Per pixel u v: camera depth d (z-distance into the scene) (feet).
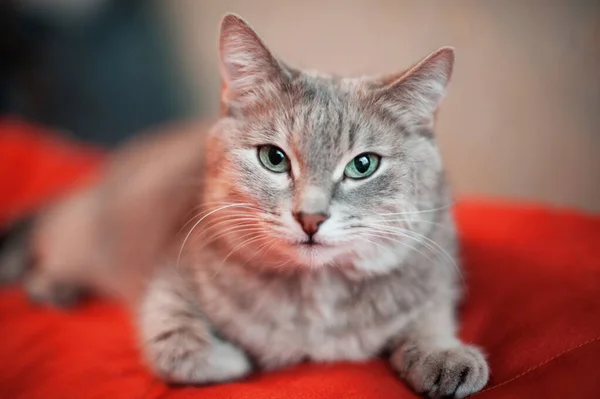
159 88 2.14
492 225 1.31
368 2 1.82
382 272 1.01
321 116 0.98
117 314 1.33
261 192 0.98
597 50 1.54
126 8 2.09
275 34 1.98
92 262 1.44
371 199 0.97
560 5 1.57
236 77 1.05
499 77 1.67
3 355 1.14
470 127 1.72
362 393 0.91
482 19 1.66
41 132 2.02
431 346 0.99
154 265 1.20
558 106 1.61
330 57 1.91
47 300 1.36
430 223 1.04
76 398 1.01
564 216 1.31
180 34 2.13
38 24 2.02
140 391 1.01
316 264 0.97
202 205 1.07
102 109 2.10
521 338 0.99
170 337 1.01
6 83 2.06
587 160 1.59
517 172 1.69
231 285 1.04
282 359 1.05
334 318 1.02
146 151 1.56
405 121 1.02
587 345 0.91
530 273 1.12
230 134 1.04
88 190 1.57
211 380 1.00
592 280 1.07
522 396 0.88
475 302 1.12
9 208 1.69
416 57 1.76
